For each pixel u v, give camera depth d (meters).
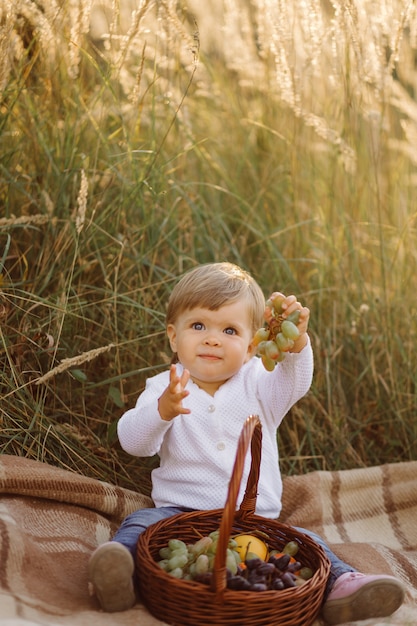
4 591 1.97
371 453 3.38
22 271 3.17
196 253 3.53
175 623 1.96
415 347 3.53
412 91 4.14
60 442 2.79
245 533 2.29
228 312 2.50
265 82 3.89
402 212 3.86
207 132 4.02
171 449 2.52
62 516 2.46
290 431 3.21
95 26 3.59
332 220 3.79
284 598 1.93
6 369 2.93
